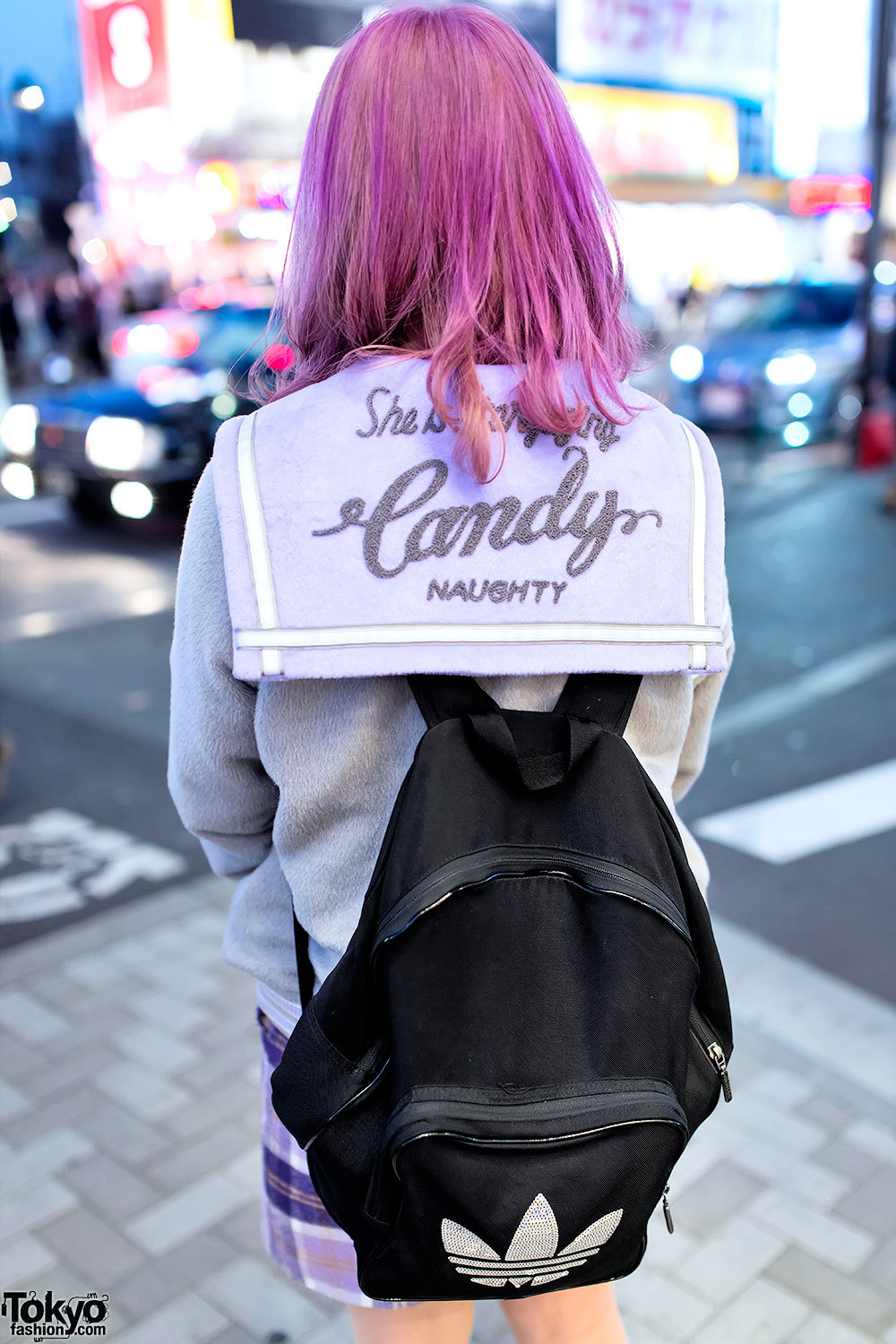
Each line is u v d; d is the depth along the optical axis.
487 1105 0.93
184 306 10.20
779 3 14.43
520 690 1.05
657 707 1.12
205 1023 2.99
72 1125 2.61
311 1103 1.01
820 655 6.11
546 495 1.03
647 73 13.23
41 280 17.31
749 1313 2.08
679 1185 2.38
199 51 11.58
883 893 3.65
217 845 1.29
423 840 0.98
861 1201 2.34
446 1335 1.29
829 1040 2.86
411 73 1.03
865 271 10.66
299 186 1.13
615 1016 0.96
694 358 11.45
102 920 3.52
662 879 1.02
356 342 1.10
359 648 0.98
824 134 15.57
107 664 6.11
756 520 9.20
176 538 8.86
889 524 8.91
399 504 1.01
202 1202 2.38
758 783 4.55
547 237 1.06
